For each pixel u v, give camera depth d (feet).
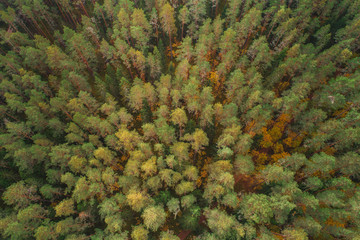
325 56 186.70
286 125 173.78
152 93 173.17
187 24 240.94
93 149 144.66
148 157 145.38
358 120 138.72
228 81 175.63
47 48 177.27
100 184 133.08
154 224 120.16
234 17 223.30
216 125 170.71
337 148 143.54
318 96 170.09
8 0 253.03
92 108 175.73
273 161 159.84
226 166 131.44
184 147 137.90
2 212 131.34
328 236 112.27
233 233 111.86
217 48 220.43
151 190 141.59
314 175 139.44
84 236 120.06
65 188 147.33
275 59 197.88
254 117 150.20
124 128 152.35
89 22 223.71
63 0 238.07
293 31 193.67
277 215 111.55
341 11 228.63
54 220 132.87
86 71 221.05
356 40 193.88
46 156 142.82
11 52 201.67
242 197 125.59
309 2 224.12
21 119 182.60
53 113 169.27
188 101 165.58
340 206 113.60
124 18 210.18
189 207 130.72
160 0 234.58
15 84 190.80
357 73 165.17
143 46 206.18
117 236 112.88
